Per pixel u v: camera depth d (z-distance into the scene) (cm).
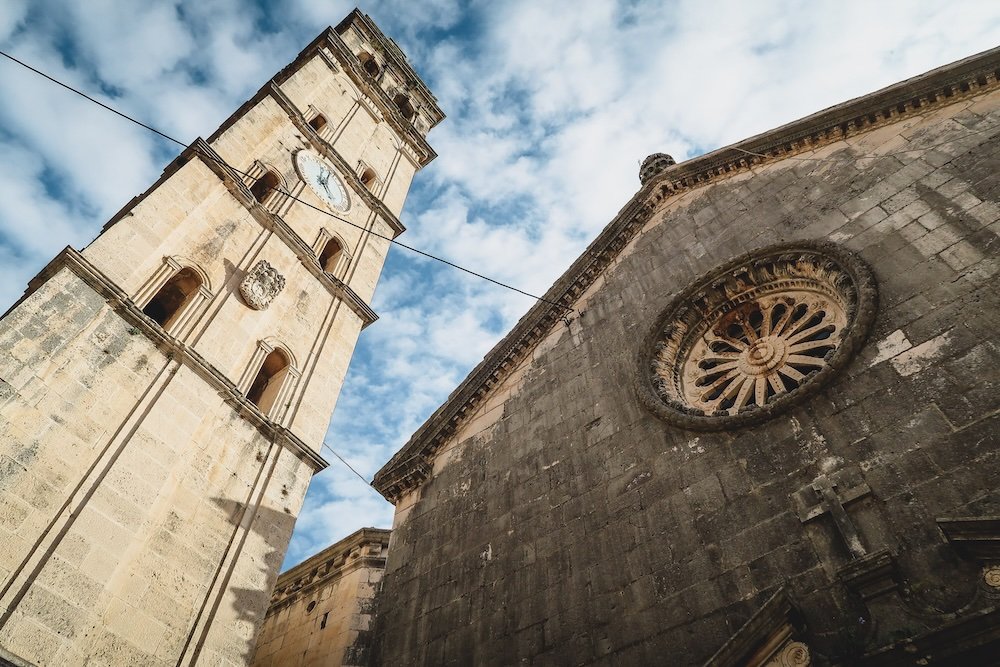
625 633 1001
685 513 1071
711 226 1555
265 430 1898
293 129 2881
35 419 1346
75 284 1584
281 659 2238
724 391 1262
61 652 1175
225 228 2181
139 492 1464
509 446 1494
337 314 2483
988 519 749
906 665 722
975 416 880
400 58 4306
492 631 1172
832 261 1218
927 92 1358
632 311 1523
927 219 1150
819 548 897
